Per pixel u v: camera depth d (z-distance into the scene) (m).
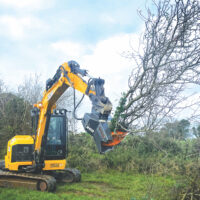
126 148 11.57
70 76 6.12
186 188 5.68
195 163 6.09
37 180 7.13
